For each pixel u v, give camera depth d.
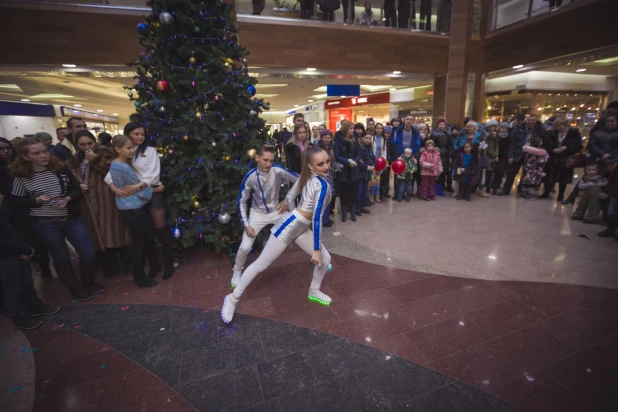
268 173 2.69
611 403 1.67
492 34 9.73
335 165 4.82
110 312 2.72
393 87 14.52
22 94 11.97
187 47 3.22
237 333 2.38
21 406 1.75
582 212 4.85
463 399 1.72
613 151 4.71
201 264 3.71
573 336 2.22
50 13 6.06
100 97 13.33
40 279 3.47
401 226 4.89
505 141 6.60
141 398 1.79
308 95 15.80
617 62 10.57
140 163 2.92
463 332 2.31
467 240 4.20
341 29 8.38
